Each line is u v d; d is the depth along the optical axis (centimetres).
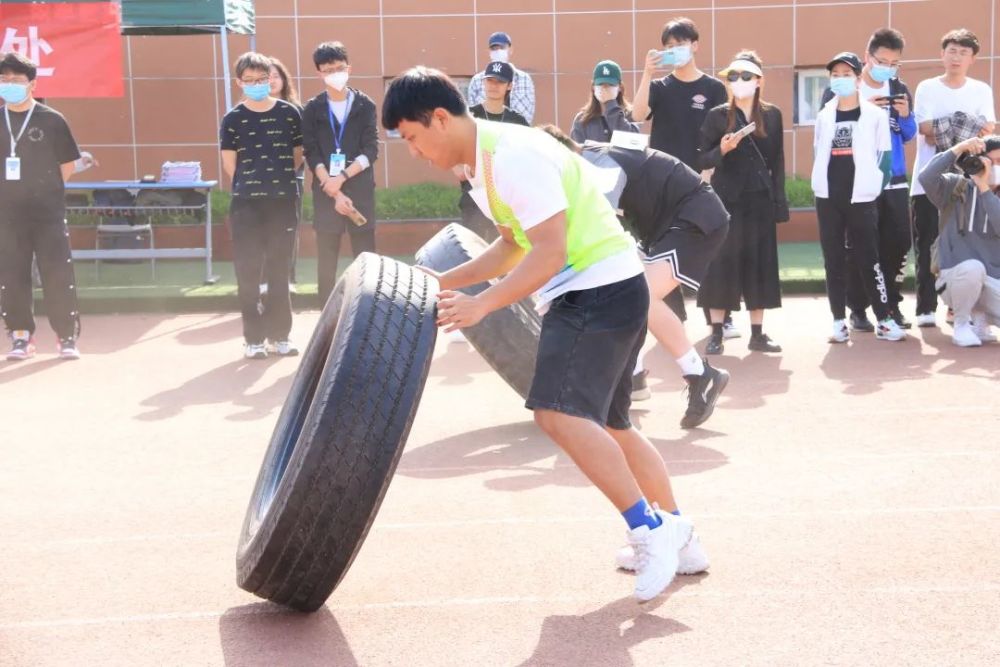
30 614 404
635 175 606
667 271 604
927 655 351
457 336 910
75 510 519
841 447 584
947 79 911
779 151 833
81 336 971
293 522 368
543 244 367
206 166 1504
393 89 370
